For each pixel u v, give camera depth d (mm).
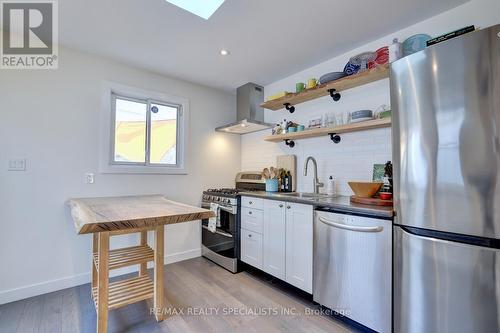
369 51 2266
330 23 1988
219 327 1740
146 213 1523
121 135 2783
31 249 2174
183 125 3184
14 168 2113
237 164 3766
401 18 1926
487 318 1157
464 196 1217
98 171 2535
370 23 1987
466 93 1212
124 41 2270
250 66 2801
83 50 2438
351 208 1738
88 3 1746
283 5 1765
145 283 1953
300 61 2674
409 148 1419
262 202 2516
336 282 1814
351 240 1729
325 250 1898
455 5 1779
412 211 1401
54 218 2287
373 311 1604
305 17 1907
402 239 1449
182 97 3186
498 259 1130
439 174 1294
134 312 1917
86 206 1830
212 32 2121
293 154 3002
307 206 2074
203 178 3371
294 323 1794
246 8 1799
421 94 1367
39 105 2232
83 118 2455
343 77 2227
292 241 2195
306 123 2861
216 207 2994
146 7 1791
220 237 2945
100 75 2562
